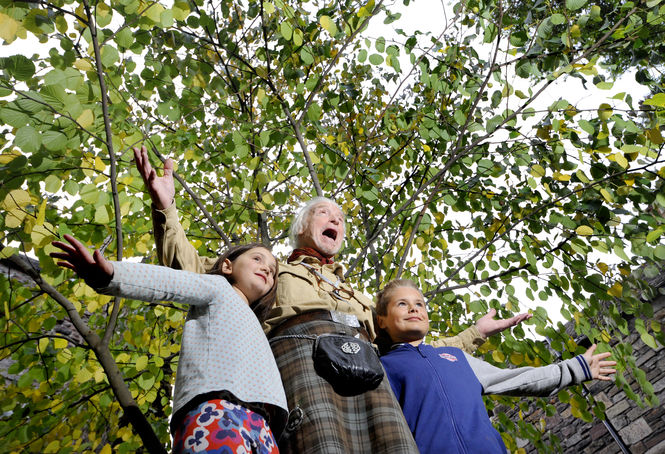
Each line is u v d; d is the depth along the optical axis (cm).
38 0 175
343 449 133
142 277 129
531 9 291
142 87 294
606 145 280
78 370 305
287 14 283
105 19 200
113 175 205
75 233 281
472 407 180
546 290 337
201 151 354
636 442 627
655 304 624
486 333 246
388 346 217
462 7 324
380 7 280
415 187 436
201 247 382
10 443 303
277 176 347
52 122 194
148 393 329
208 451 109
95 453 338
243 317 142
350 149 401
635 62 276
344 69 429
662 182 259
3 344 297
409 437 141
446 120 366
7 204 198
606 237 290
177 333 395
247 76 389
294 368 154
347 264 480
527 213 347
